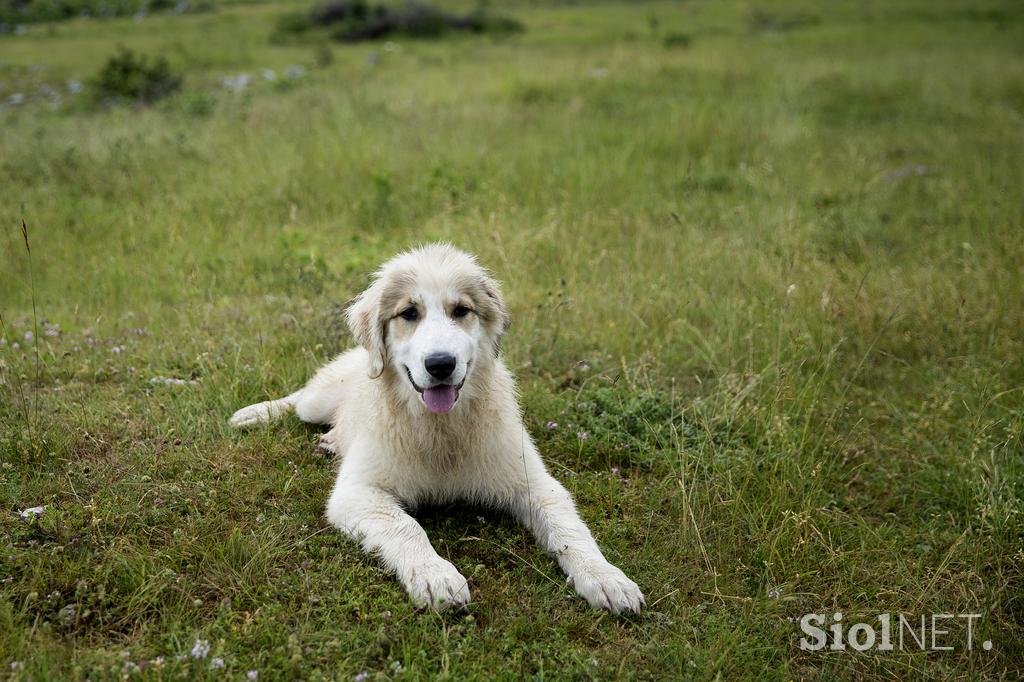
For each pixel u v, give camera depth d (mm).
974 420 5219
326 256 8055
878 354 6320
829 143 12422
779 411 5270
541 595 3744
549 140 11781
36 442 4570
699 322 6715
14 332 6141
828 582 3994
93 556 3723
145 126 12820
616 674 3307
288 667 3160
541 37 26609
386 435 4238
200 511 4176
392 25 28016
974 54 19500
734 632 3574
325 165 10242
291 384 5684
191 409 5164
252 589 3602
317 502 4348
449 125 12555
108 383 5535
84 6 38250
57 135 12336
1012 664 3580
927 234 8734
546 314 6617
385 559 3789
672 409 5199
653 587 3830
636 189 9906
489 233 8023
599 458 4980
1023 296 6855
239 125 12383
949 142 12258
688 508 4242
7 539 3756
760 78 16406
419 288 4152
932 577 4047
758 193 9758
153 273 7438
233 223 8742
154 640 3316
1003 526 4293
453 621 3520
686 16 32781
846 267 7547
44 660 3047
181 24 33531
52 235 8227
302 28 29422
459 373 3932
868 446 5219
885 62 18375
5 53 25125
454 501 4445
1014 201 9172
